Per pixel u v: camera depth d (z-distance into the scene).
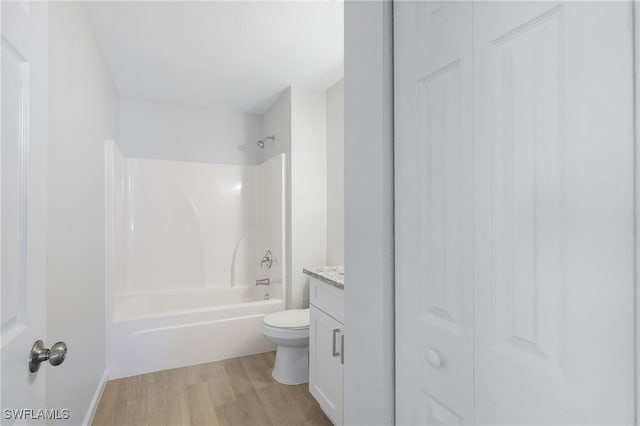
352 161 1.10
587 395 0.50
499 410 0.64
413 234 0.88
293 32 2.19
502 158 0.64
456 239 0.75
